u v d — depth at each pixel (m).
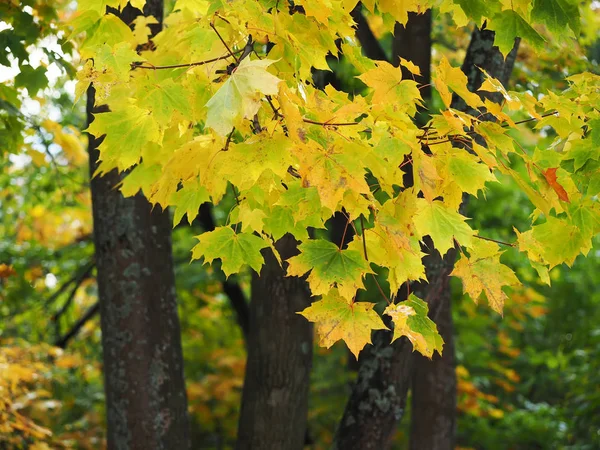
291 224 2.80
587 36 6.14
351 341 2.40
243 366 9.17
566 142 2.90
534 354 11.02
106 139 2.61
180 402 4.24
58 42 4.14
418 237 2.53
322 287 2.40
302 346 4.40
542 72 5.72
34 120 4.92
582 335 10.70
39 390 6.17
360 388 4.11
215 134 2.38
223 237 2.73
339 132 2.36
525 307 10.86
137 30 3.64
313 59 2.66
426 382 5.98
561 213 2.97
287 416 4.38
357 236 2.58
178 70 2.78
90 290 9.57
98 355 9.50
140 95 2.44
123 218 4.16
